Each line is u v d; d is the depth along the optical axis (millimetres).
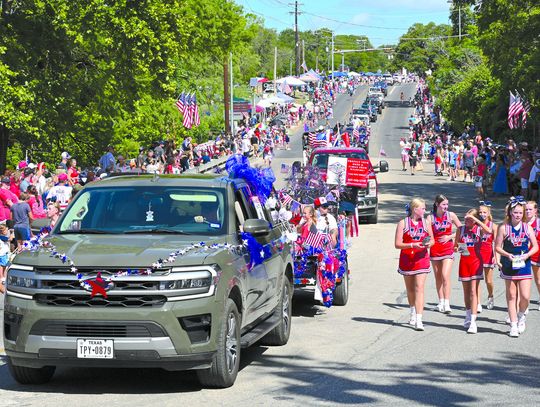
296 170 16953
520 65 45312
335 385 9789
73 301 8969
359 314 14773
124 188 10719
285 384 9836
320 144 37281
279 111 115438
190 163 47344
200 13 60000
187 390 9516
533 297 16797
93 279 8883
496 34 45156
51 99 34906
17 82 32469
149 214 10414
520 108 48531
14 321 9164
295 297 16578
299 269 14828
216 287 9180
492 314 14906
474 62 97812
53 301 9000
